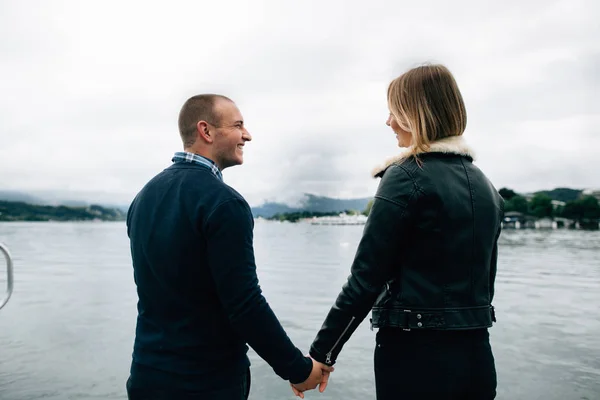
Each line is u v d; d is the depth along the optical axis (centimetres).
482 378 188
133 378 196
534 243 4625
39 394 496
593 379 557
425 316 184
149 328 198
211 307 196
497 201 205
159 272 193
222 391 194
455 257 187
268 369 595
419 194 189
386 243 191
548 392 516
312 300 1198
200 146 215
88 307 1045
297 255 3106
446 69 205
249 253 196
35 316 934
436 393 182
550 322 902
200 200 193
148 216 201
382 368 195
